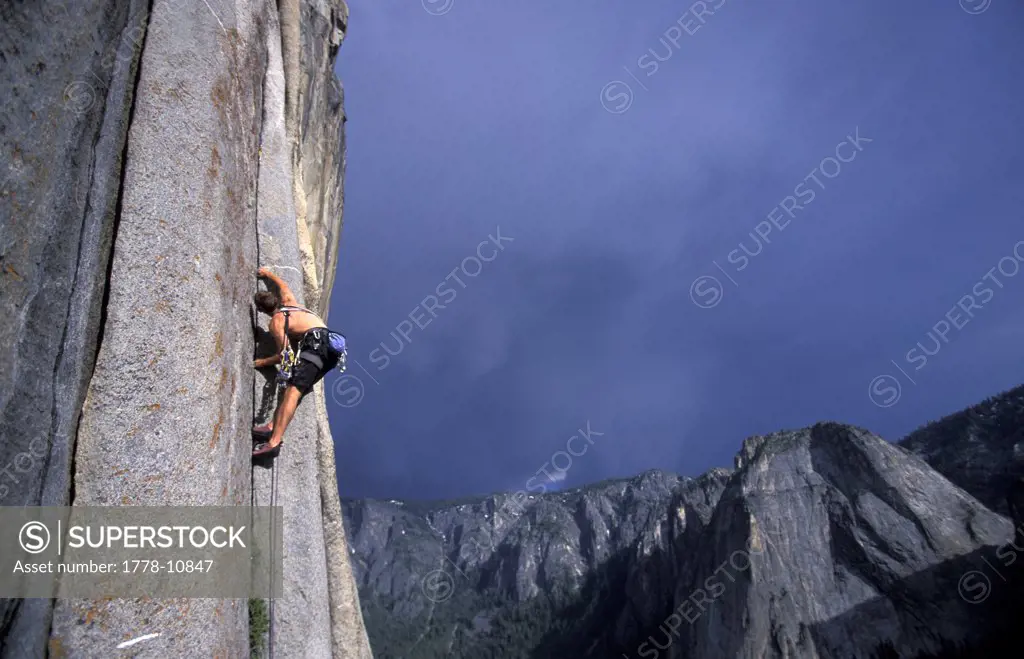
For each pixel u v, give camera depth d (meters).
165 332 4.04
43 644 3.09
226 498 4.41
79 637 3.17
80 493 3.42
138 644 3.38
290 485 6.00
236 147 5.55
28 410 3.31
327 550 7.40
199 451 4.09
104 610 3.29
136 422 3.72
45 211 3.64
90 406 3.60
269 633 5.36
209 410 4.29
